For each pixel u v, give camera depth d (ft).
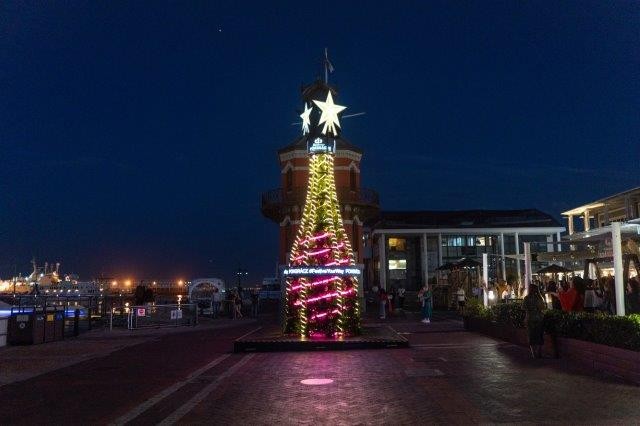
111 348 57.11
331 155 61.11
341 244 59.41
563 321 42.37
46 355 51.78
